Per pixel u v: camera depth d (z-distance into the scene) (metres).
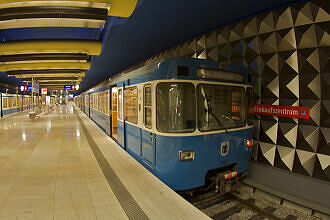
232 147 4.20
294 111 4.30
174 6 4.70
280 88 4.59
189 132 3.65
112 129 8.99
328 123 3.86
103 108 10.24
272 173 4.73
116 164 4.94
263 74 4.93
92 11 4.91
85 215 2.87
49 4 4.67
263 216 3.74
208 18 5.39
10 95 21.70
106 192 3.56
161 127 3.76
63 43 8.16
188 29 6.30
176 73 3.60
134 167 4.69
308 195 4.11
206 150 3.82
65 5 4.75
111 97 8.59
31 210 2.99
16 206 3.11
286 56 4.42
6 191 3.62
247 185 5.04
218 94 4.03
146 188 3.64
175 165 3.62
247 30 5.12
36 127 11.36
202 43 6.61
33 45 8.10
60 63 12.58
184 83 3.64
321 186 3.93
